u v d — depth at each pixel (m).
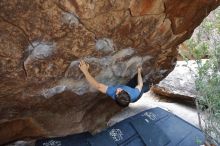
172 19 4.41
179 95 8.19
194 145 6.52
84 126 6.08
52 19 3.32
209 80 5.14
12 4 2.94
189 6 4.28
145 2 3.78
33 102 4.66
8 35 3.23
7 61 3.51
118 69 5.00
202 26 4.98
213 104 5.13
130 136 6.42
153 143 6.40
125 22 3.97
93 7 3.40
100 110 6.26
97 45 4.12
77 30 3.66
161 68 6.12
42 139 5.70
